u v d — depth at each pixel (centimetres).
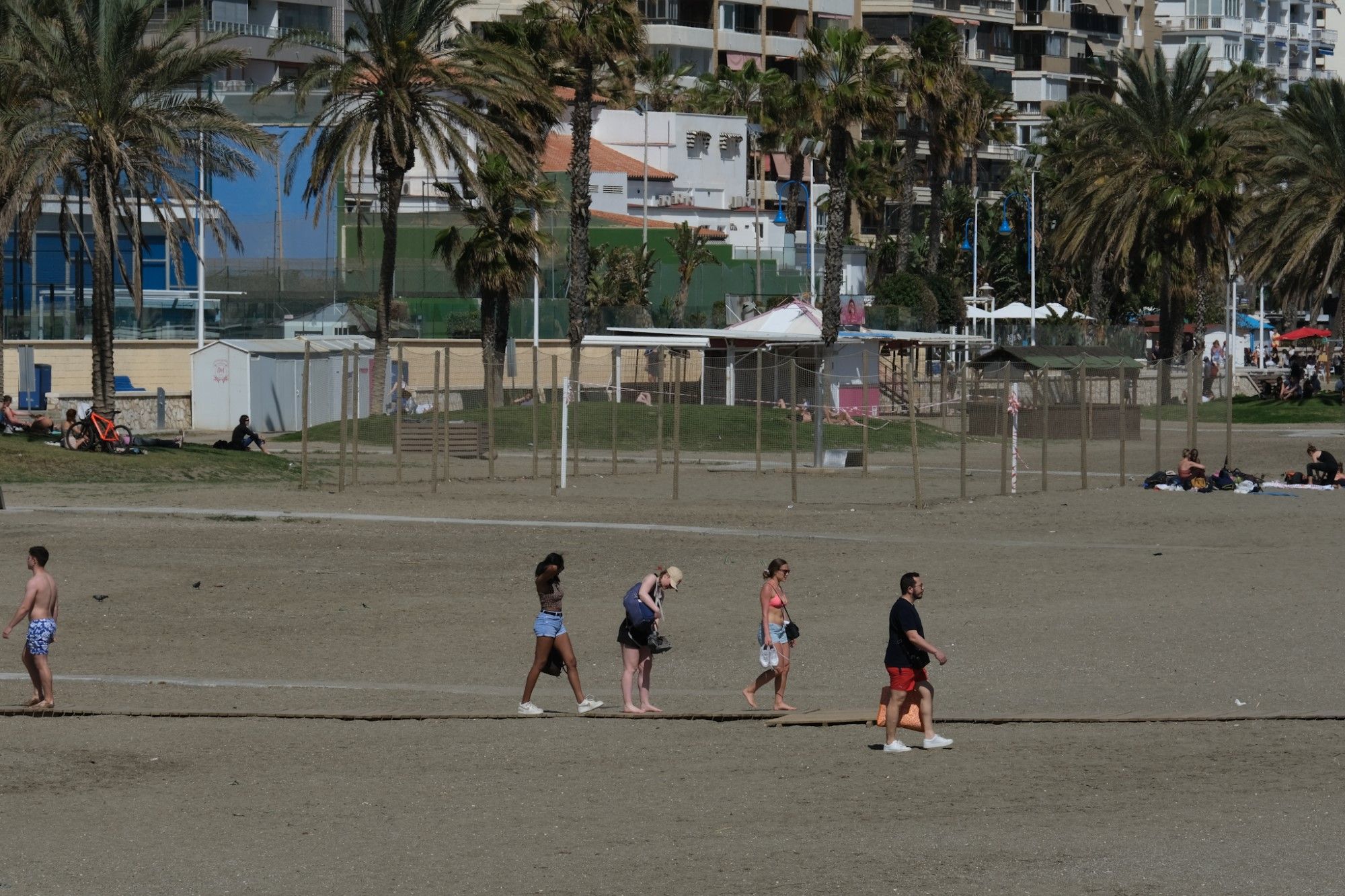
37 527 10119
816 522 11000
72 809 4488
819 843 4044
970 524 10950
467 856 3975
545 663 5622
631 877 3775
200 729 5434
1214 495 12688
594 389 19512
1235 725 5362
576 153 19675
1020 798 4484
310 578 8462
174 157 14062
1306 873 3731
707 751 5097
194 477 13238
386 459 15612
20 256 19112
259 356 18512
